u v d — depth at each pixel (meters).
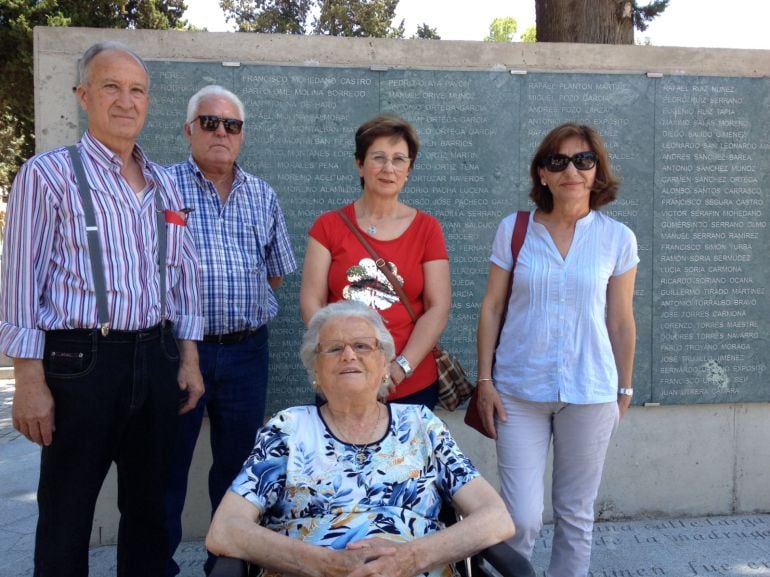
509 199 3.96
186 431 3.23
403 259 2.90
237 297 3.21
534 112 3.96
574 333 2.73
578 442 2.78
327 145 3.86
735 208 4.07
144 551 2.74
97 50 2.43
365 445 2.27
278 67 3.81
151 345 2.50
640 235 4.04
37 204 2.32
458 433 4.04
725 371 4.11
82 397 2.37
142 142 3.73
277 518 2.22
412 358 2.79
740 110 4.06
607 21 5.90
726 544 3.78
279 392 3.89
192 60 3.75
